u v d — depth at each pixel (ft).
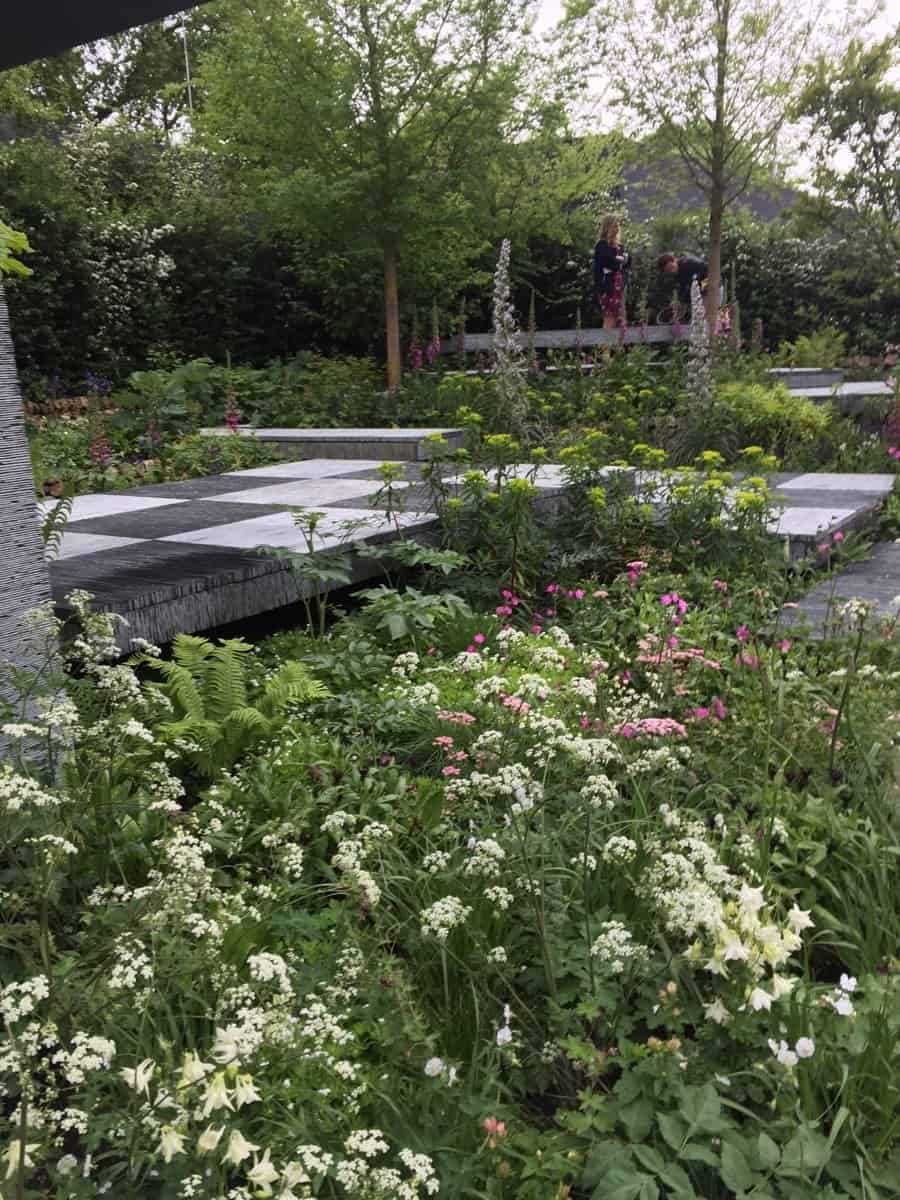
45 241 41.37
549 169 55.31
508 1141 6.37
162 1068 5.68
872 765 10.74
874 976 8.05
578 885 8.76
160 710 10.82
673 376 39.73
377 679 14.49
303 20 39.19
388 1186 5.34
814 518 21.54
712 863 7.47
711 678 13.70
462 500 19.70
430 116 41.42
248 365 44.55
